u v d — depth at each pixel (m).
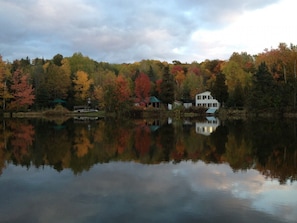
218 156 19.08
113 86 74.56
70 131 33.72
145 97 88.25
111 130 35.25
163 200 10.73
